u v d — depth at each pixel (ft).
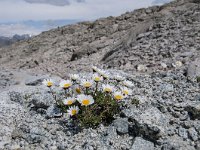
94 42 5.31
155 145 1.01
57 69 4.09
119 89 1.32
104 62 3.43
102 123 1.16
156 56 2.69
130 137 1.07
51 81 1.27
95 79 1.20
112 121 1.15
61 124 1.19
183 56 2.47
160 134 1.02
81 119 1.15
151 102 1.26
